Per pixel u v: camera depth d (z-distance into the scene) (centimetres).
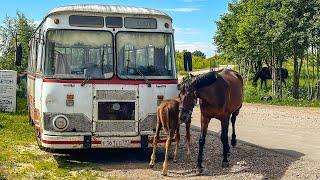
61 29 1039
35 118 1235
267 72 4078
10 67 2869
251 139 1462
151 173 976
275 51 3594
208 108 988
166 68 1081
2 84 2058
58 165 1041
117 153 1213
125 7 1109
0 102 2064
